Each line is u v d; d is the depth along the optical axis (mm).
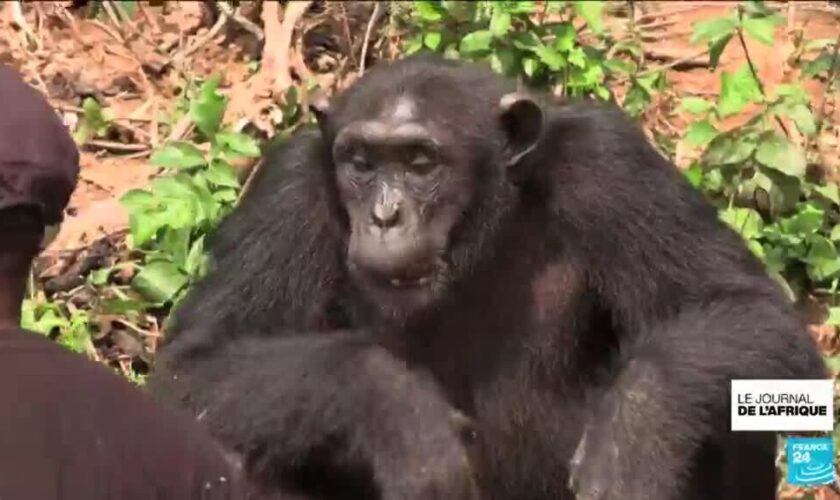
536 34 15750
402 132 10266
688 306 10703
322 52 17234
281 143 11742
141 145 16156
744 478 10609
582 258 10906
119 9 18141
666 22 17688
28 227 6719
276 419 10305
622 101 16234
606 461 9883
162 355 11008
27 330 6926
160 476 6816
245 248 11188
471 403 11094
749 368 10156
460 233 10578
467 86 10680
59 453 6633
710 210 11219
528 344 11016
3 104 6664
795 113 14578
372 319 11094
